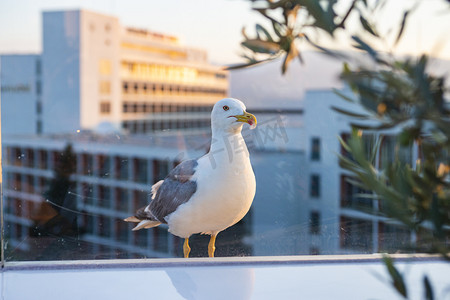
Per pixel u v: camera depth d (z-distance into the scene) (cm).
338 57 39
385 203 45
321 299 100
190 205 142
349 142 47
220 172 139
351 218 129
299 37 46
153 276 116
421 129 39
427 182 42
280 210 139
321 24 39
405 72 38
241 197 139
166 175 157
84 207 151
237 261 121
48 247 132
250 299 104
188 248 136
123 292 109
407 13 42
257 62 53
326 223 131
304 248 128
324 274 112
